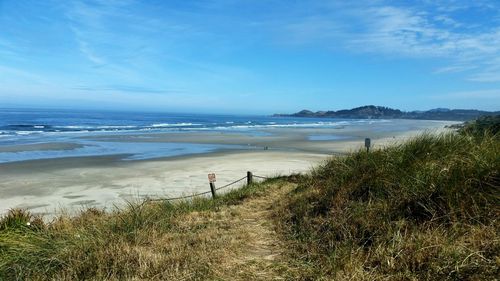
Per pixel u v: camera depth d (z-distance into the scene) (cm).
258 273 434
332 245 471
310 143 3697
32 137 4009
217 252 495
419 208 488
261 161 2331
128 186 1605
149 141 3656
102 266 452
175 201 1026
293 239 538
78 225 711
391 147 753
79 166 2105
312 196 700
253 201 870
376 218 501
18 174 1864
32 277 452
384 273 387
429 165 551
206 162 2275
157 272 438
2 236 604
